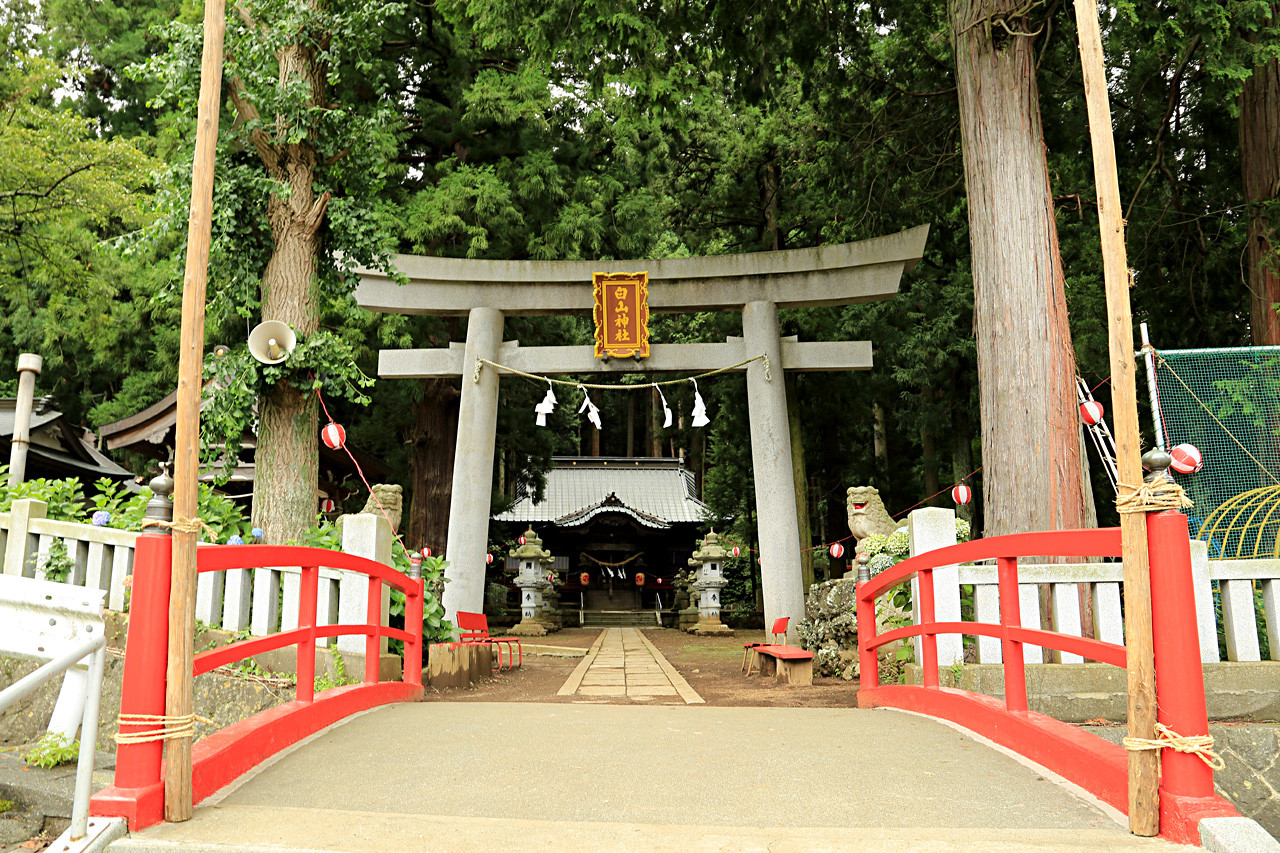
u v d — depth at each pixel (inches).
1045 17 311.3
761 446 470.3
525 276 487.5
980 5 309.6
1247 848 89.2
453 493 470.6
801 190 724.7
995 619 215.8
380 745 148.8
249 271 289.3
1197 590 195.2
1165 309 504.7
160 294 291.6
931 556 186.1
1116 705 194.7
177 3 859.4
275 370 277.3
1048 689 195.9
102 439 504.7
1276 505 263.1
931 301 673.6
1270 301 386.6
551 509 1166.3
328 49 307.1
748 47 405.1
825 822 109.4
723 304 485.4
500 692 326.6
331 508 614.9
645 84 367.6
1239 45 319.0
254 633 229.1
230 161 288.7
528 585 863.1
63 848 96.1
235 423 275.3
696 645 657.0
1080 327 524.7
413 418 683.4
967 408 737.6
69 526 237.9
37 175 531.8
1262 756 174.9
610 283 478.9
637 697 313.3
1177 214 478.9
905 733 162.7
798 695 311.3
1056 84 422.3
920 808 114.1
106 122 912.3
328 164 302.5
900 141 474.6
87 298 612.7
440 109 615.5
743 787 123.7
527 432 764.6
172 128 365.7
